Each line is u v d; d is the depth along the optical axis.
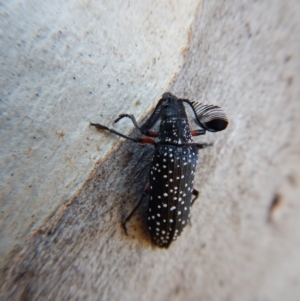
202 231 0.05
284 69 0.05
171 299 0.05
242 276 0.06
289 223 0.06
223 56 0.05
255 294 0.06
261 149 0.05
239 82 0.05
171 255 0.05
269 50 0.05
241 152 0.05
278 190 0.06
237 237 0.05
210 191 0.05
